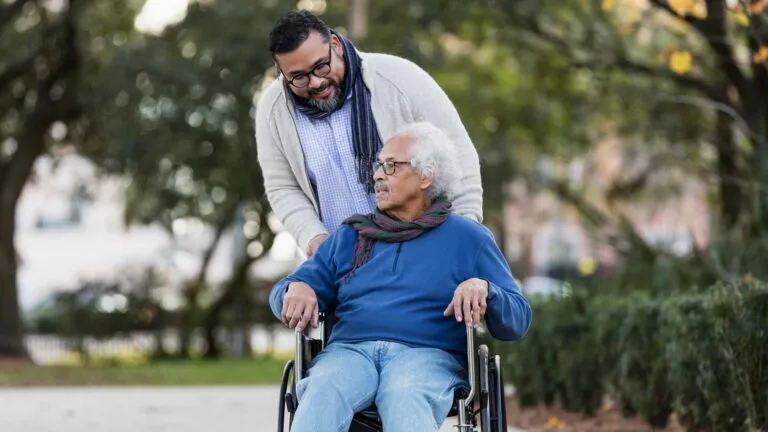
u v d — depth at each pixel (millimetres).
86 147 26375
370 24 22922
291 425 5246
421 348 5410
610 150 26016
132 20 26250
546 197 39250
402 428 5086
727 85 16703
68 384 18016
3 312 25297
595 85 22672
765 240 11578
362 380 5277
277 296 5543
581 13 20031
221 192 26062
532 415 11602
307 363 5535
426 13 22266
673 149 21172
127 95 23609
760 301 7898
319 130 5984
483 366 5184
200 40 23734
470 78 26422
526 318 5410
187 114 23062
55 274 51188
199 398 14883
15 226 25359
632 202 27344
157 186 26062
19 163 25031
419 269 5465
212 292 31719
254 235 27953
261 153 6238
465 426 5141
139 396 15297
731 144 16734
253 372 20703
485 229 5539
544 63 23234
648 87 21234
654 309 9883
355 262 5520
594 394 11195
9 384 17953
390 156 5496
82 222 51625
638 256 13320
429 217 5484
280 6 23594
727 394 8367
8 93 25469
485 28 23422
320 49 5734
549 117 26453
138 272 29359
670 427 10281
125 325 28422
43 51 24781
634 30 19250
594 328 11039
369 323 5465
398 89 5941
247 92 23172
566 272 56625
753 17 11523
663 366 9688
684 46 18547
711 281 12047
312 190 6074
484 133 26703
